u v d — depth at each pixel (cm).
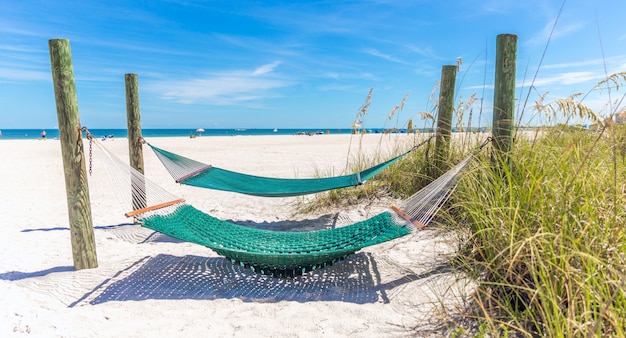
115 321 272
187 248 426
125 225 527
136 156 494
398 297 290
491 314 232
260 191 495
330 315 274
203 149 1808
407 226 319
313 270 359
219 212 615
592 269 195
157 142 2419
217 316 279
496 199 285
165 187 818
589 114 251
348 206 586
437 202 319
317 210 591
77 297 309
